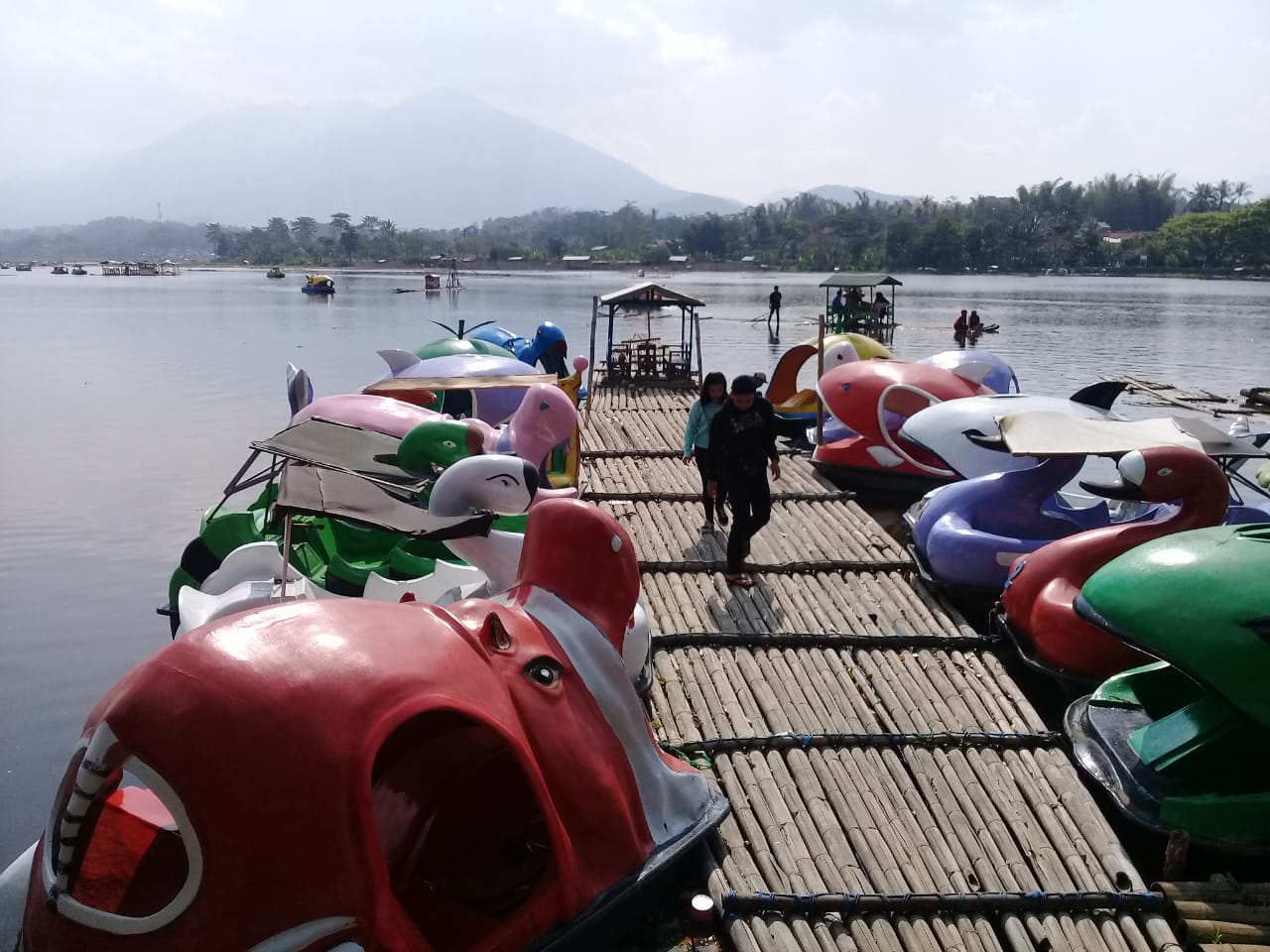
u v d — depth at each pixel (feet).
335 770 10.67
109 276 377.91
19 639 29.96
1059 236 397.80
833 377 40.47
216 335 117.29
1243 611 16.20
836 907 15.33
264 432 59.21
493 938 12.16
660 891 15.38
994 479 28.02
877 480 39.32
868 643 24.03
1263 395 49.29
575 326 130.93
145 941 10.53
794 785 18.48
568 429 27.63
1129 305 184.55
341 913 10.43
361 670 11.46
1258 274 343.26
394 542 26.05
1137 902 15.48
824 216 596.29
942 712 21.02
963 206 509.76
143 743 10.50
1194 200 529.04
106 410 66.33
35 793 21.72
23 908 12.46
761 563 28.86
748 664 22.84
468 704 12.25
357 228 599.57
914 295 225.15
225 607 20.90
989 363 41.34
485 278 349.20
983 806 17.94
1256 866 16.69
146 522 41.65
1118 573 17.90
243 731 10.55
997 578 26.14
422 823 13.82
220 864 10.32
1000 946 15.01
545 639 14.76
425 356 46.19
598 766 14.05
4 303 179.83
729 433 27.09
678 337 114.21
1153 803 16.81
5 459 51.88
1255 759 16.97
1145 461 21.93
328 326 130.31
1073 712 20.07
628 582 16.15
